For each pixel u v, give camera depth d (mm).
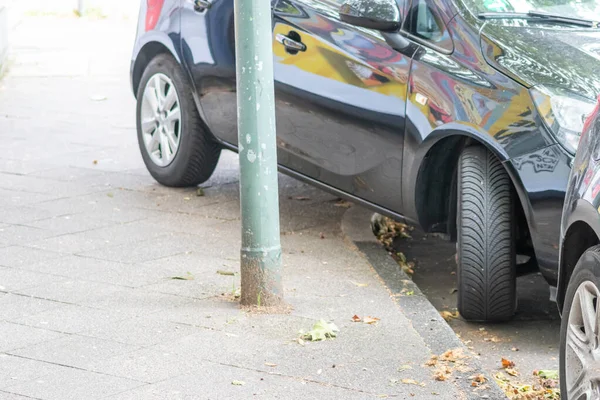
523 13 7359
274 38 8500
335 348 6254
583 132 5320
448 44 7191
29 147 11656
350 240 8523
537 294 7863
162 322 6617
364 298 7172
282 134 8594
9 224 8750
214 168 10008
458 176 7035
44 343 6234
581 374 4891
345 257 8117
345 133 7934
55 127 12719
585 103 6352
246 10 6664
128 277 7500
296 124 8406
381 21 7352
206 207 9492
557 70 6625
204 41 9336
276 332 6488
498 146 6637
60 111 13656
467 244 6918
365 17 7406
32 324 6543
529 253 7152
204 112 9484
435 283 8148
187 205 9547
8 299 6988
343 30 7965
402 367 5977
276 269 6914
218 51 9180
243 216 6883
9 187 9961
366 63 7703
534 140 6457
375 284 7477
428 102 7156
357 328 6586
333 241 8570
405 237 9320
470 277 6945
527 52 6828
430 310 6957
